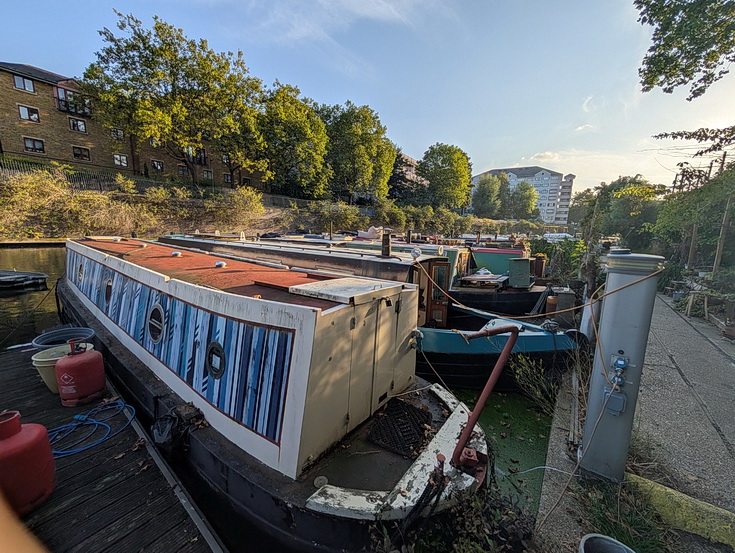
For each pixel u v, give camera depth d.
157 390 3.59
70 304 7.15
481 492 2.33
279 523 2.21
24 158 22.66
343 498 2.08
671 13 7.48
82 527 2.54
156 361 3.88
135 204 22.44
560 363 4.91
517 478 3.21
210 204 25.52
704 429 3.68
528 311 7.75
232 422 2.71
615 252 2.85
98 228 20.42
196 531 2.55
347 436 2.70
